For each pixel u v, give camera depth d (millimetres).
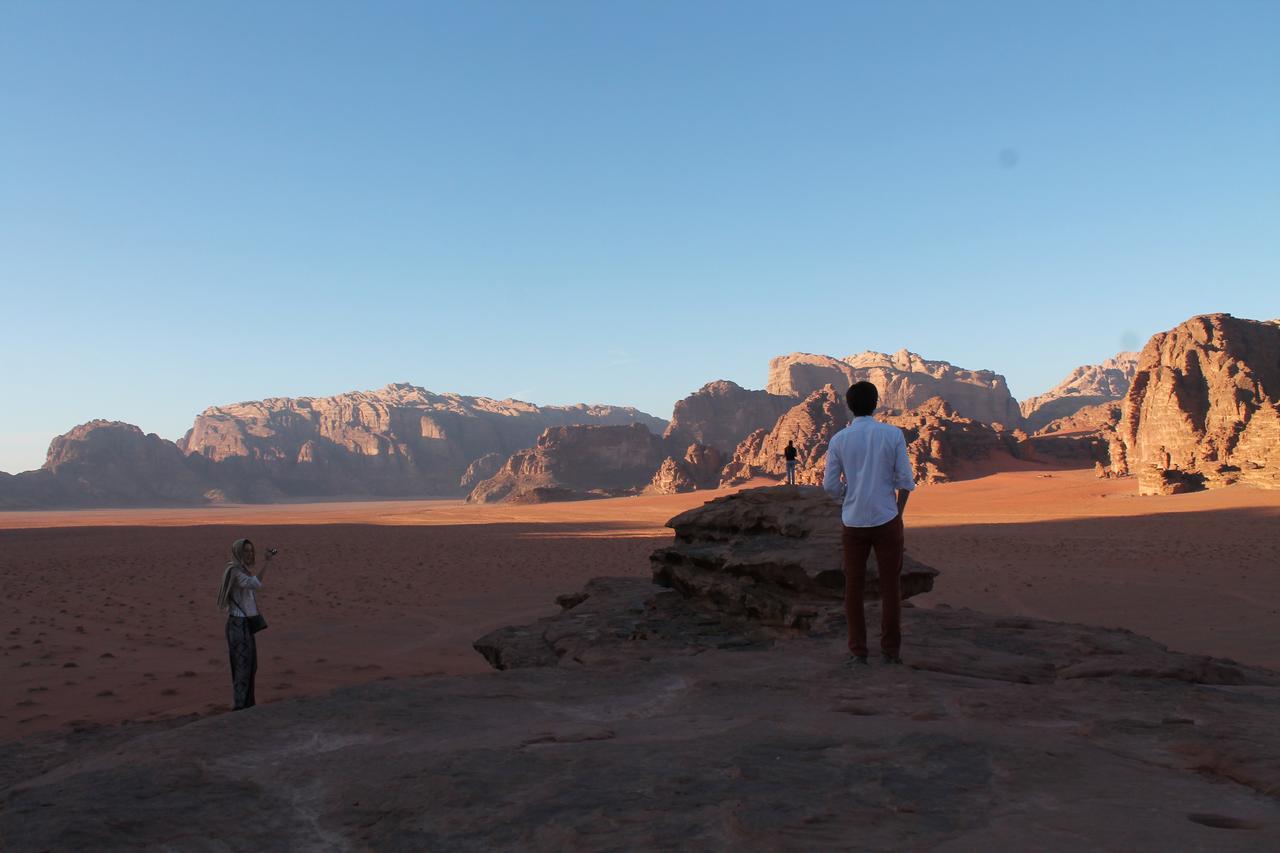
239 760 4199
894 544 6836
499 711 5277
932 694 5648
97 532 93688
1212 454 98500
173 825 3293
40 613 24875
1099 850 2736
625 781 3570
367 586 33375
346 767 3996
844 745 4125
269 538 74938
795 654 7656
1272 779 3531
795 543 12508
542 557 48656
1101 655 7969
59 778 4098
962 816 3113
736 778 3584
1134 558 38719
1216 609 23281
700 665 7027
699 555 13633
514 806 3328
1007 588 29000
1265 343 112438
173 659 17094
